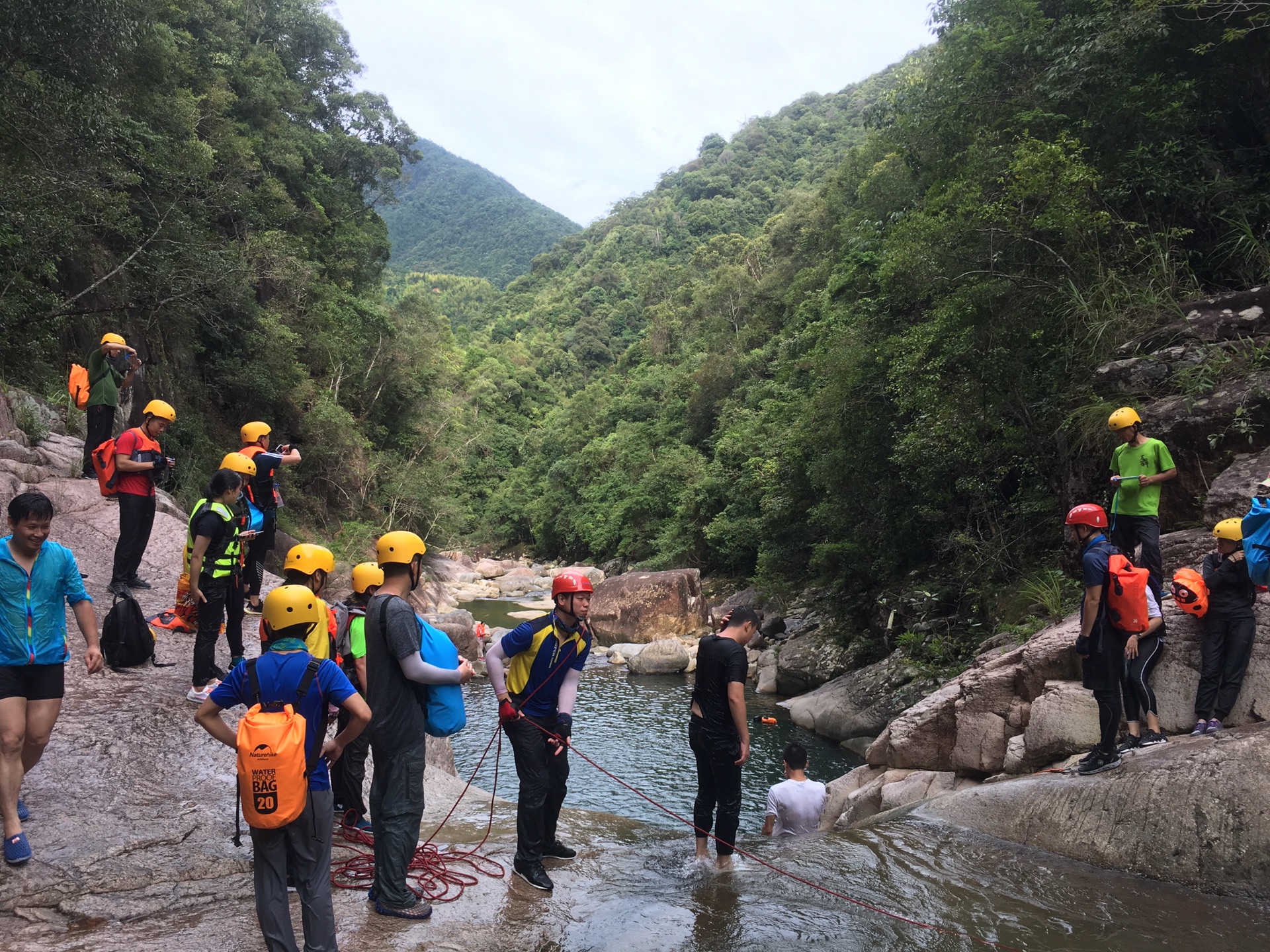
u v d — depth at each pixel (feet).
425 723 12.53
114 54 48.37
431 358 125.70
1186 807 14.55
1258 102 36.40
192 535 19.61
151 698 19.57
